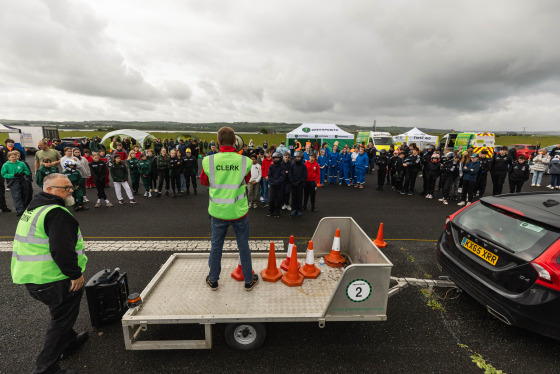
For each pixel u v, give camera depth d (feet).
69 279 7.30
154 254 15.58
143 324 7.82
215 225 8.86
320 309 8.61
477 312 10.73
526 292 8.33
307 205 27.27
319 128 57.06
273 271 10.34
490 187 40.09
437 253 12.03
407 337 9.35
